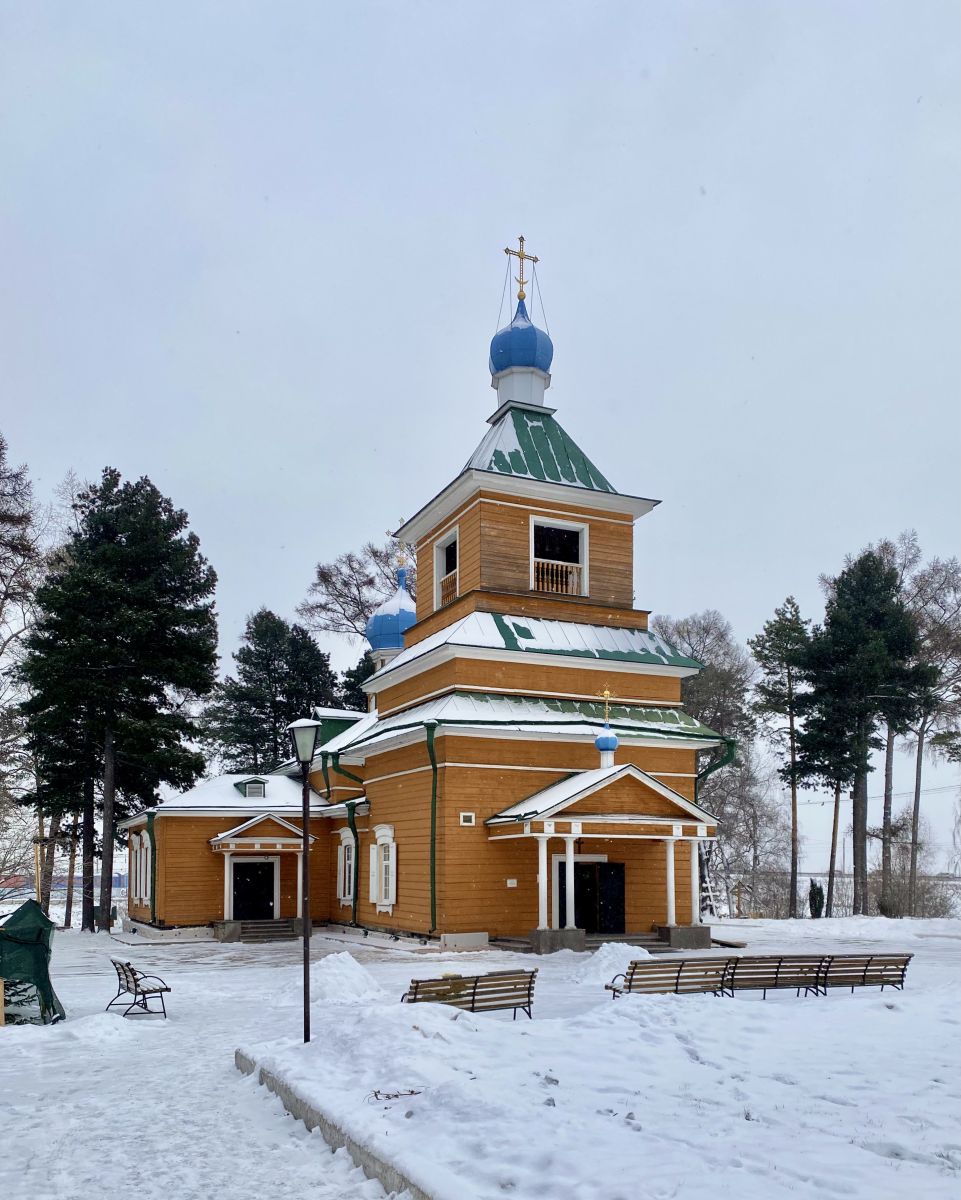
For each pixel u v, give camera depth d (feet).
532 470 112.06
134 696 140.87
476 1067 34.14
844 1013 46.06
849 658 159.74
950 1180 22.04
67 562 152.35
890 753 172.35
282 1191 26.53
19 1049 48.03
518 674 104.42
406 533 126.21
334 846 132.05
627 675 109.70
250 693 205.16
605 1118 27.58
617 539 115.03
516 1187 22.35
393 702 120.26
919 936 116.06
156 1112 35.53
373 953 92.73
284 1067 37.17
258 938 120.57
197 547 165.78
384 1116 29.35
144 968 86.89
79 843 181.88
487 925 95.81
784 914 221.66
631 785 95.55
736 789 209.56
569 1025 42.47
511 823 93.56
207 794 132.05
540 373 120.16
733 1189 21.33
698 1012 45.11
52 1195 26.94
